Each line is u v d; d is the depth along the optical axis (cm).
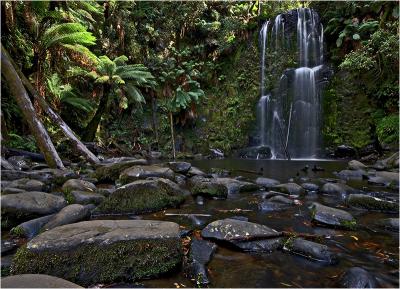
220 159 1041
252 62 1343
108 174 460
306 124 1146
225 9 1518
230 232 206
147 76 1033
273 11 1471
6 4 780
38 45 844
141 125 1245
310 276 165
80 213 247
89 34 821
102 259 162
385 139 912
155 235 176
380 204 305
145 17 1417
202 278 158
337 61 1146
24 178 406
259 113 1255
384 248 208
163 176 428
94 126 989
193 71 1317
